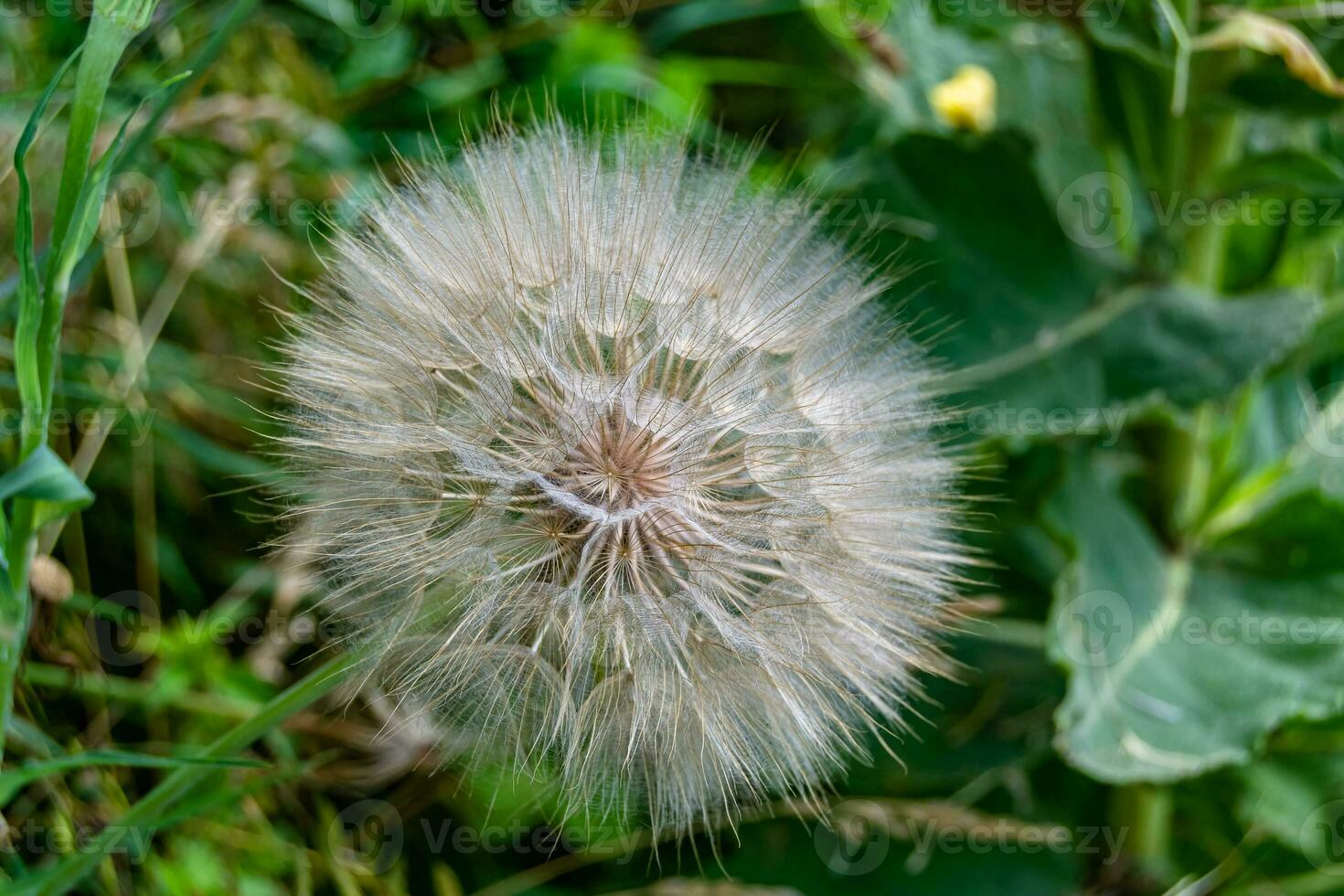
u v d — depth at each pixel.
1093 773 0.41
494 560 0.36
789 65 0.51
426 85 0.49
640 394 0.37
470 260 0.37
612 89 0.49
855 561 0.37
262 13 0.47
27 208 0.36
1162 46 0.41
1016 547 0.47
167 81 0.38
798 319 0.38
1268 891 0.46
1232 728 0.42
